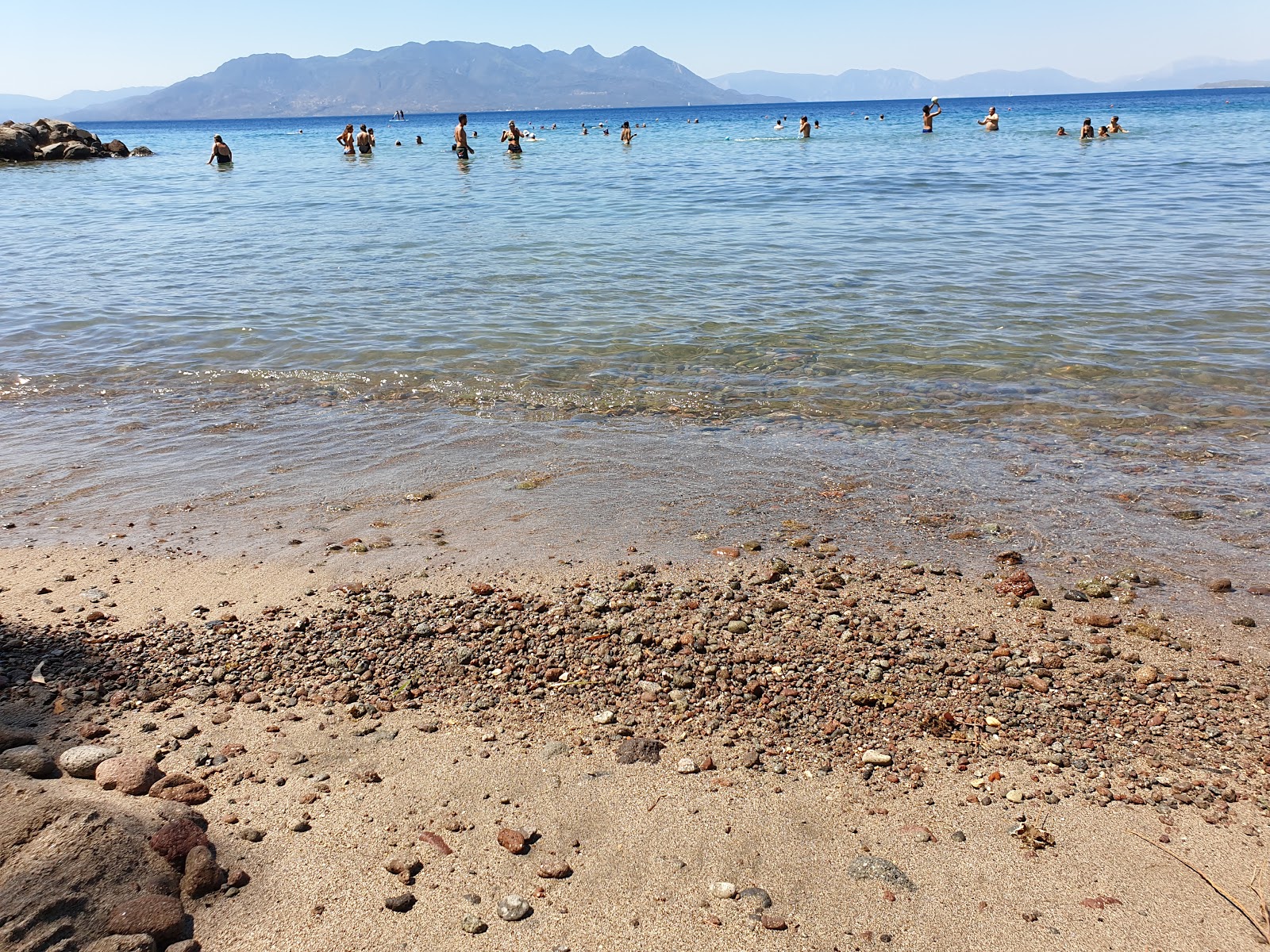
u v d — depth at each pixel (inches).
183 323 300.5
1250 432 193.2
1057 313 284.0
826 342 264.4
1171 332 261.1
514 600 134.9
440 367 250.8
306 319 301.6
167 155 1494.8
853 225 481.4
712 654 120.9
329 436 204.5
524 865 84.6
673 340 269.3
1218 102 3326.8
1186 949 75.7
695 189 695.7
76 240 491.2
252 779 96.2
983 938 77.0
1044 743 103.3
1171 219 468.4
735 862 85.3
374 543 154.4
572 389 232.1
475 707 110.3
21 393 237.3
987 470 180.4
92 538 157.6
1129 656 119.6
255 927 76.7
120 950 69.7
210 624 128.9
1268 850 86.4
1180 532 152.9
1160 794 94.7
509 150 1149.7
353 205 634.8
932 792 95.4
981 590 137.1
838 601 133.9
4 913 68.0
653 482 178.1
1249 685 113.3
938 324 277.3
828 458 188.1
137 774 93.0
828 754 101.5
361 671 117.9
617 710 109.7
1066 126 1632.6
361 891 80.9
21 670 117.5
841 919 78.9
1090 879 83.4
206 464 190.2
